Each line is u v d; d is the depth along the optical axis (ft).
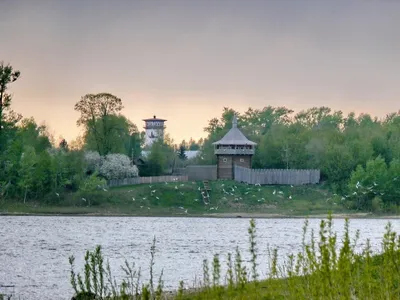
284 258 263.49
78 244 352.90
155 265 253.85
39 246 339.16
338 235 379.35
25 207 596.29
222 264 242.37
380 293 81.87
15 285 202.49
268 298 92.94
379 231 442.09
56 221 524.52
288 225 517.14
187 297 138.51
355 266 85.51
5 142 612.70
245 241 376.07
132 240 380.37
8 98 561.84
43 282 208.03
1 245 340.39
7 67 551.59
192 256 291.17
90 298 118.11
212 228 481.87
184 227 489.26
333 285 77.97
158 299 110.93
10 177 613.52
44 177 622.95
